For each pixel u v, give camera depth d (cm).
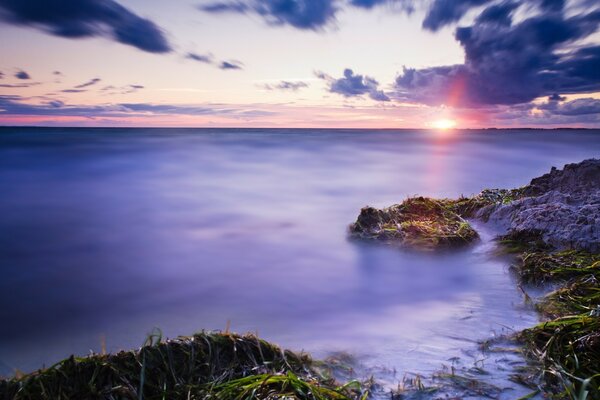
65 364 354
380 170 2636
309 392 328
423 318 522
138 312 603
